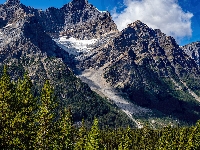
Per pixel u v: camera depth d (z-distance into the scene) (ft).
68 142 271.69
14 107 164.76
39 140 188.65
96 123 276.62
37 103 197.16
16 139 153.38
